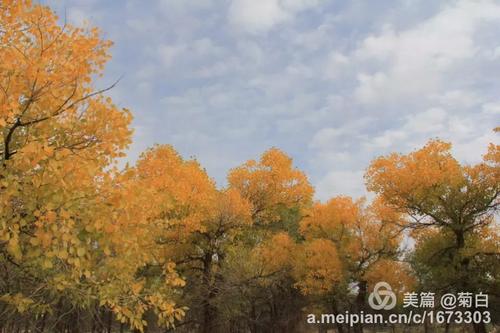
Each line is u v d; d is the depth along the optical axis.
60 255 4.41
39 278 6.04
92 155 5.37
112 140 5.39
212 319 19.08
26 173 4.90
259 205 23.30
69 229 4.51
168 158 19.38
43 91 5.07
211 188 19.88
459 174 20.17
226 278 19.23
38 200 4.59
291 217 30.27
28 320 6.52
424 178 20.25
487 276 20.02
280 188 23.06
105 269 5.82
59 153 4.56
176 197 13.03
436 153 21.14
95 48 5.55
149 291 6.21
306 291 24.25
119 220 4.99
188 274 20.44
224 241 20.62
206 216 19.42
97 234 4.88
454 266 20.61
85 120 5.36
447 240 21.72
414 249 24.61
